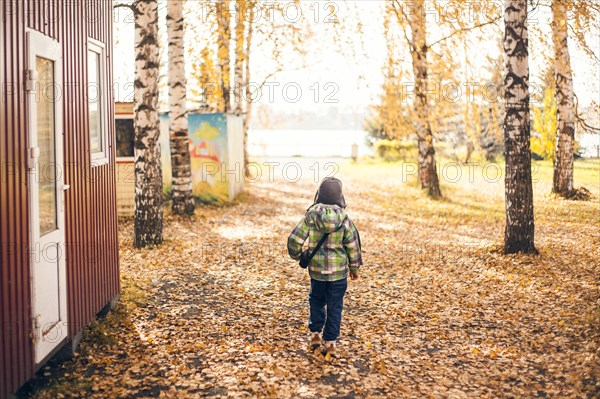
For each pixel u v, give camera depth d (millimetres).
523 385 5465
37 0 5074
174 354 6055
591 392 5148
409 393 5273
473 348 6418
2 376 4309
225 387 5270
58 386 5086
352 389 5328
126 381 5293
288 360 5973
